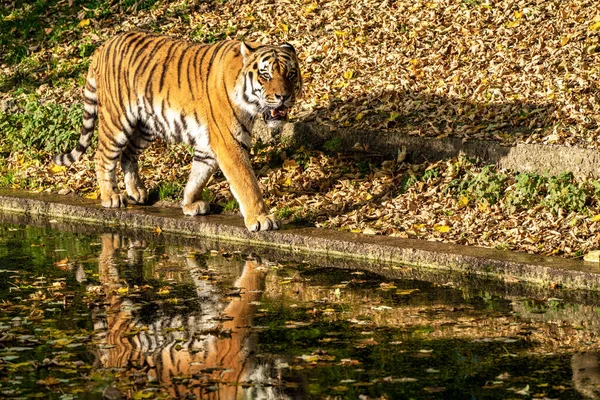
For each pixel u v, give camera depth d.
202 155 13.37
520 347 8.38
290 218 13.36
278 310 9.62
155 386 7.52
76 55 20.36
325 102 16.02
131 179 14.48
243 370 7.90
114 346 8.52
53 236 13.30
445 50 16.56
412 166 14.03
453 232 12.23
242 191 12.80
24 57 20.84
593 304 9.67
